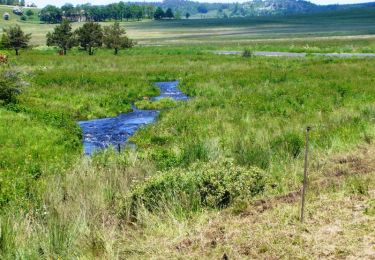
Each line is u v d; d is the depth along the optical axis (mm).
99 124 23344
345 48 73000
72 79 34969
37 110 23062
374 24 182750
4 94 24578
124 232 8078
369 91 26094
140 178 11555
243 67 45469
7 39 61219
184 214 8523
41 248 7598
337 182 9625
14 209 9383
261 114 21875
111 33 68812
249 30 181875
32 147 16578
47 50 75125
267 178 10180
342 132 15391
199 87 32688
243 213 8297
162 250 7066
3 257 7188
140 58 57031
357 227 7051
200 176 9742
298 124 18266
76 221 8297
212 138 16250
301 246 6617
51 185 10844
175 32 182875
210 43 106750
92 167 12703
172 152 14906
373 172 10094
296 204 8336
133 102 29953
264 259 6375
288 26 199625
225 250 6734
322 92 26469
